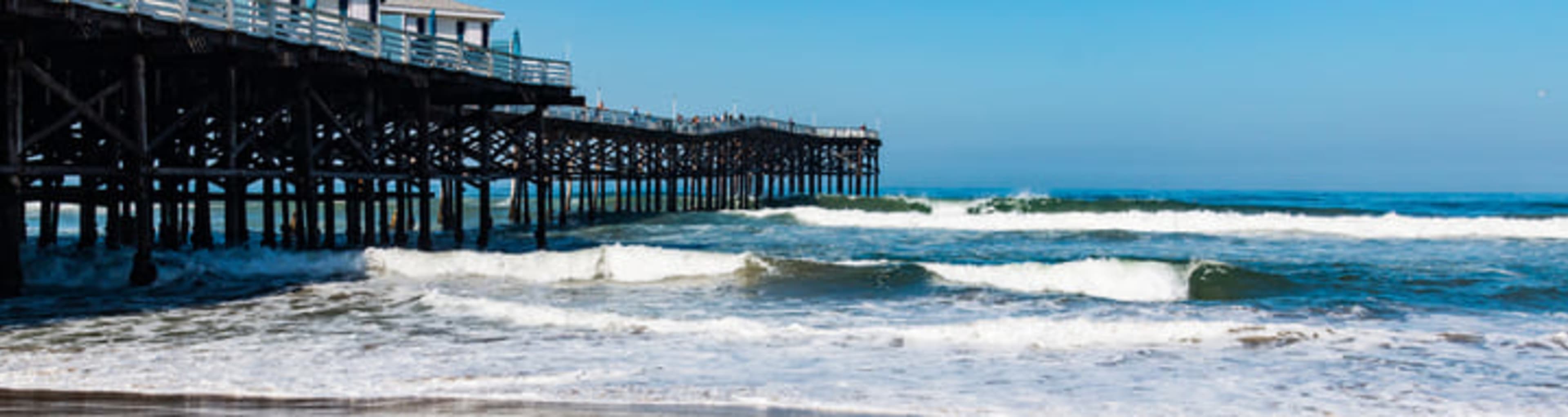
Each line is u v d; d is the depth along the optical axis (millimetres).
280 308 17938
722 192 59062
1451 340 14781
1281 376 12492
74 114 16938
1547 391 11727
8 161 16109
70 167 17219
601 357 13523
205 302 18469
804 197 64062
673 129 53531
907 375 12414
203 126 19906
